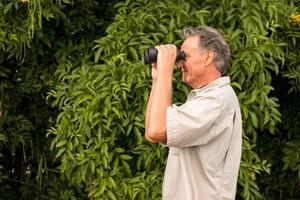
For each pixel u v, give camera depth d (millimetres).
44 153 4949
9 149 4883
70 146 3988
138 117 3857
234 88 3953
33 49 4590
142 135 4039
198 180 2506
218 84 2547
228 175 2541
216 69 2562
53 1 4285
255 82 3881
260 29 3871
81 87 4004
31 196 5016
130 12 4188
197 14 4000
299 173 4430
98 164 3898
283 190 4879
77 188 4598
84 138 3980
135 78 3834
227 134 2500
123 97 3797
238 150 2582
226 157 2551
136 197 3980
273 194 4875
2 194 5039
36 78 4746
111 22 4617
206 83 2564
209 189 2502
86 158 3902
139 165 3980
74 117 4035
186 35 2615
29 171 5105
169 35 3949
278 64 4336
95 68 4066
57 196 4891
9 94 4793
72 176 4191
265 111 3873
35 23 4215
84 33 4648
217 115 2441
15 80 4805
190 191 2492
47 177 4973
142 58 3930
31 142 4898
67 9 4543
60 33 4660
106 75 3941
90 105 3869
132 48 3971
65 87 4246
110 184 3891
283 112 4680
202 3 4242
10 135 4785
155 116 2445
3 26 4352
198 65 2539
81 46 4539
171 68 2531
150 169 4035
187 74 2596
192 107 2434
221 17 4062
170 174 2566
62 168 4070
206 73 2553
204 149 2488
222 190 2521
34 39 4559
